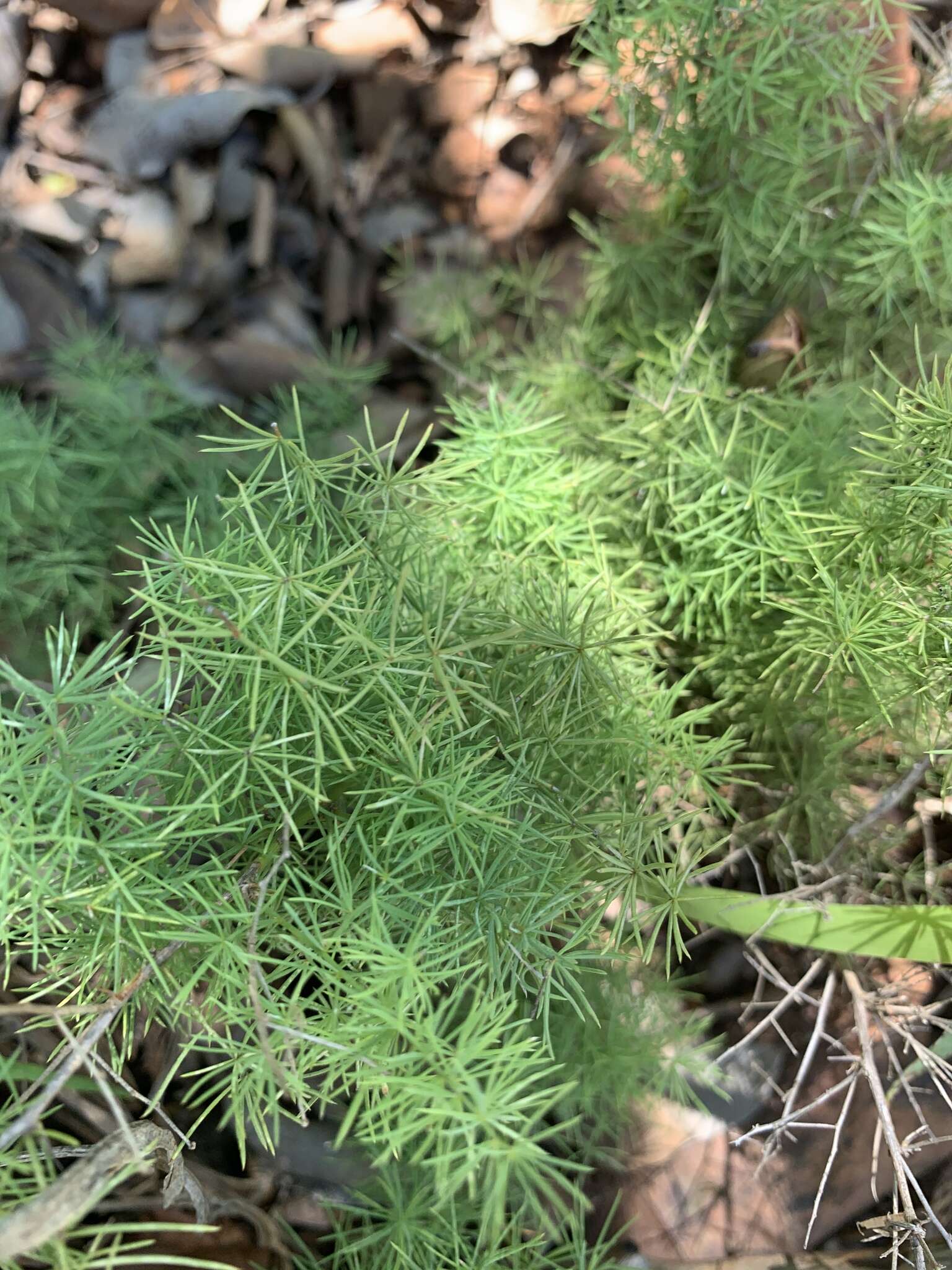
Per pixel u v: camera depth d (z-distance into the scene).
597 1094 0.28
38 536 0.29
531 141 0.39
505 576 0.24
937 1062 0.25
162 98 0.39
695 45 0.27
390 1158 0.25
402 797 0.17
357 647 0.18
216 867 0.17
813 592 0.26
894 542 0.23
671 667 0.32
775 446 0.29
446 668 0.19
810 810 0.28
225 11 0.40
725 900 0.26
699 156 0.29
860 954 0.26
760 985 0.27
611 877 0.21
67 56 0.40
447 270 0.39
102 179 0.39
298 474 0.19
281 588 0.16
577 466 0.29
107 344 0.36
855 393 0.28
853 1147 0.28
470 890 0.18
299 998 0.17
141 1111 0.26
